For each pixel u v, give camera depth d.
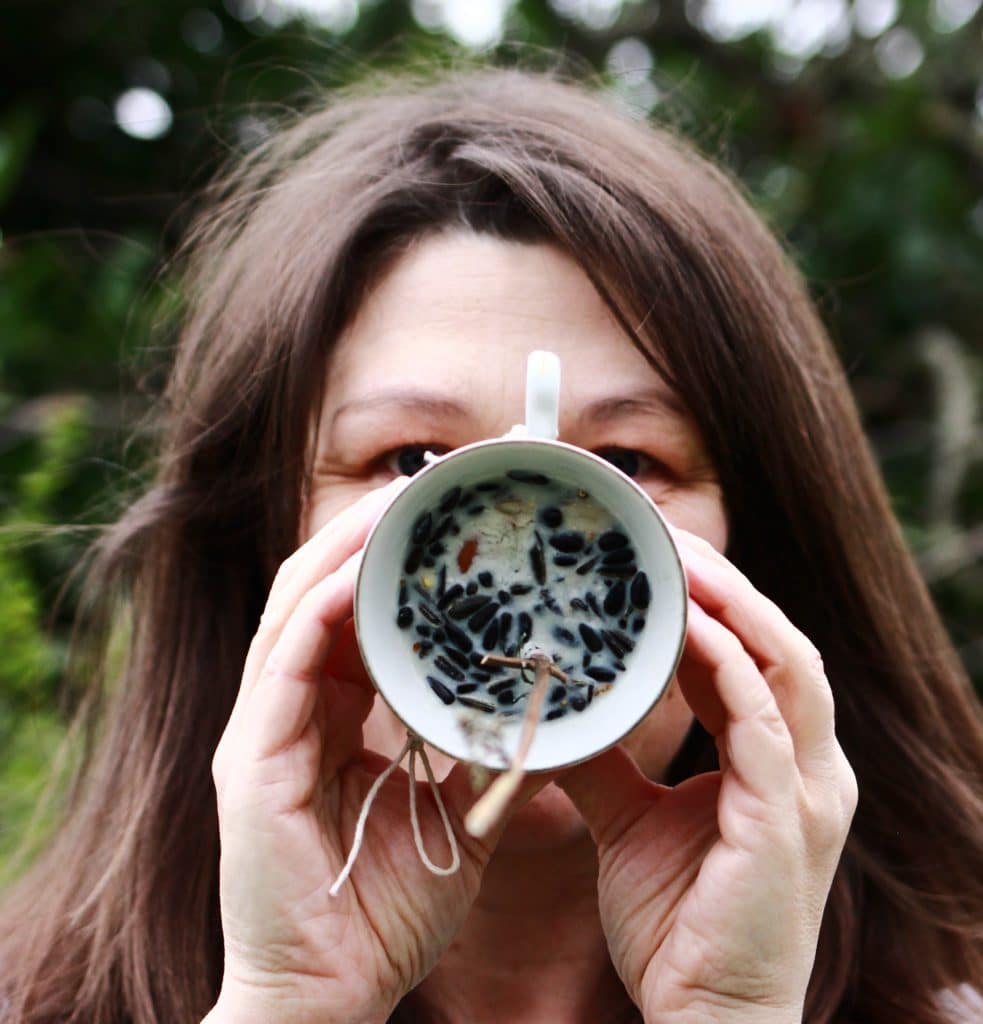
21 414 1.33
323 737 0.65
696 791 0.66
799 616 0.79
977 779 0.86
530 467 0.59
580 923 0.74
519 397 0.68
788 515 0.76
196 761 0.78
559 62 1.00
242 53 1.50
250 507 0.77
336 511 0.71
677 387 0.70
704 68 1.73
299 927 0.62
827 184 1.61
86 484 1.33
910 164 1.58
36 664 1.04
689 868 0.65
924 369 1.60
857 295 1.61
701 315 0.72
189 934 0.76
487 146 0.74
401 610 0.59
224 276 0.83
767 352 0.75
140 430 0.95
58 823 0.89
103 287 1.40
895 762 0.81
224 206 0.87
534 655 0.59
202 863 0.77
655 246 0.71
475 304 0.69
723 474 0.73
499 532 0.60
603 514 0.60
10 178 1.34
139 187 1.68
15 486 1.30
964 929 0.80
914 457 1.56
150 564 0.81
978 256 1.58
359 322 0.71
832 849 0.63
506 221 0.71
